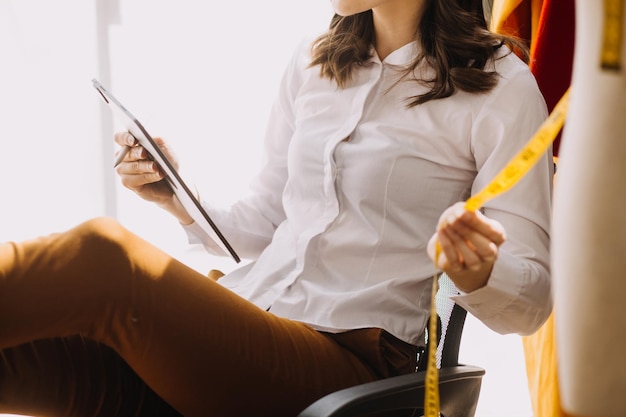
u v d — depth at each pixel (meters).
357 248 1.56
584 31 0.77
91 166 3.44
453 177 1.57
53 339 1.36
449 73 1.57
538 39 1.75
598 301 0.79
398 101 1.62
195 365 1.30
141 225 3.45
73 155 3.43
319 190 1.63
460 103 1.55
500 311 1.33
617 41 0.73
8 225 3.42
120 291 1.22
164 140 1.71
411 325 1.52
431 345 0.99
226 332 1.32
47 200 3.43
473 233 1.08
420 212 1.57
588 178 0.77
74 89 3.40
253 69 3.45
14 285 1.17
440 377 1.33
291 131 1.84
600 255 0.78
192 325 1.28
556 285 0.82
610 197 0.77
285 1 3.42
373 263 1.56
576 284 0.80
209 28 3.42
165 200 1.77
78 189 3.44
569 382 0.83
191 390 1.32
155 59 3.41
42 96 3.39
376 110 1.63
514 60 1.58
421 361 1.52
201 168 3.47
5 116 3.39
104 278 1.21
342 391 1.22
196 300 1.30
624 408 0.81
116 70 3.40
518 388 2.60
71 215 3.44
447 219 1.07
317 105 1.71
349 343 1.51
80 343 1.39
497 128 1.52
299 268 1.59
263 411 1.38
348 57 1.69
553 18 1.73
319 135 1.66
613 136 0.76
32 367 1.33
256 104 3.46
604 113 0.76
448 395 1.34
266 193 1.88
